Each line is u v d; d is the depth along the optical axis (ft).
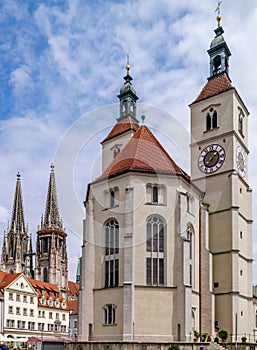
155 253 195.62
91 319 197.98
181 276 193.06
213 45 282.36
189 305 190.29
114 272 196.24
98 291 198.49
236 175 248.11
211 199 250.57
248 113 281.54
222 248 238.68
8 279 396.57
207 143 262.67
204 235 226.58
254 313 268.62
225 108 260.62
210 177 255.09
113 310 192.85
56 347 240.73
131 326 183.52
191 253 215.51
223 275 234.17
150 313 188.65
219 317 228.84
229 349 205.26
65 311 461.37
